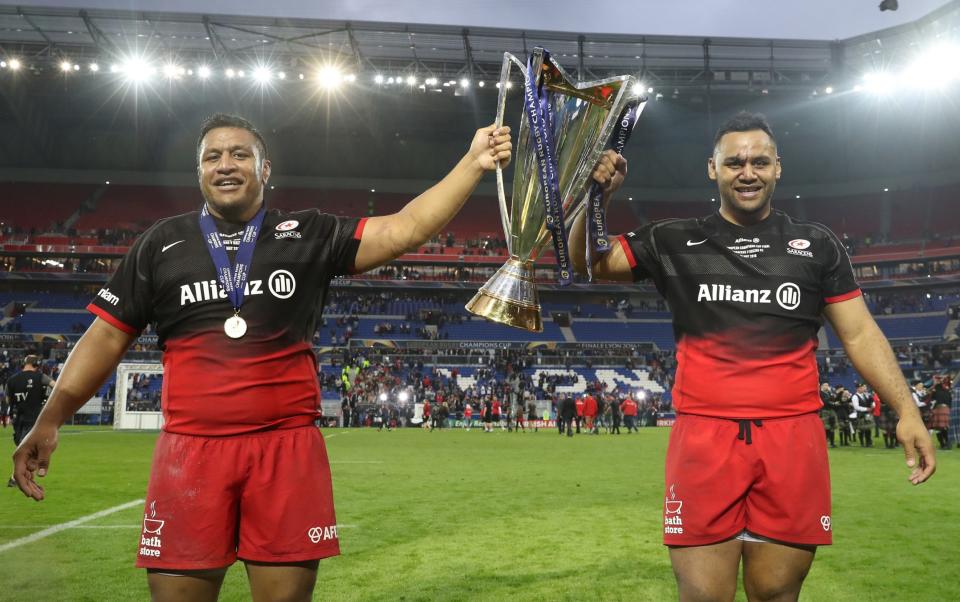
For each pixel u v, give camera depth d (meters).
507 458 13.64
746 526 2.45
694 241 2.66
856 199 48.25
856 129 45.31
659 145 49.44
